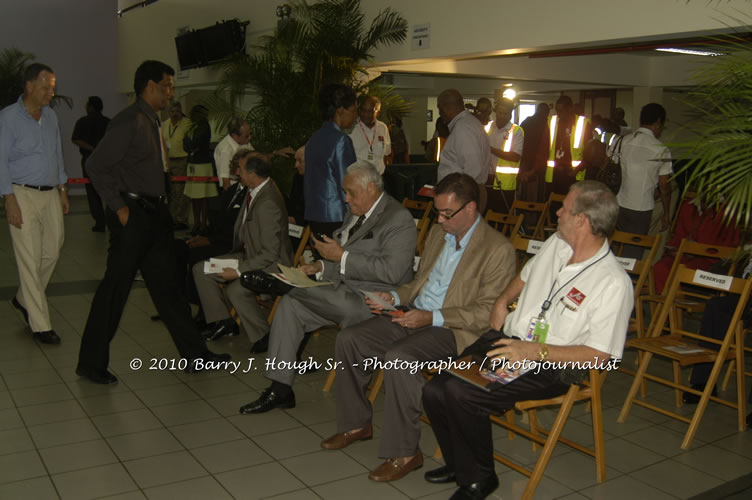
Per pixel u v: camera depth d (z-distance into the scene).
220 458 3.20
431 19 6.40
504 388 2.73
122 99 15.19
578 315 2.66
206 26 10.61
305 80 6.95
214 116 7.59
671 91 10.07
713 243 4.77
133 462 3.14
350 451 3.30
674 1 4.53
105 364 4.16
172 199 10.04
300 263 5.18
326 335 5.31
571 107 9.16
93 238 9.45
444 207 3.06
